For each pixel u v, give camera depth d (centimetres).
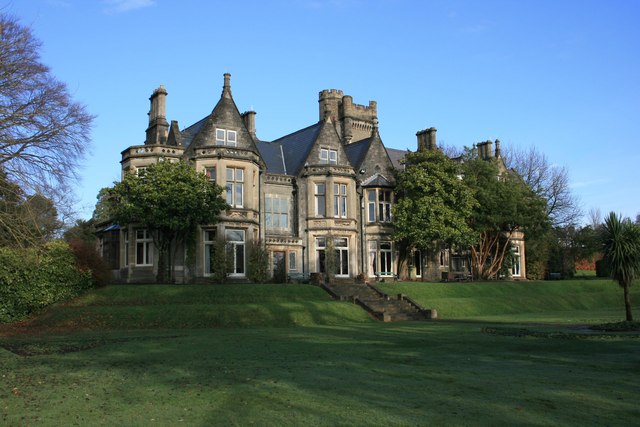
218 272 3231
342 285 3369
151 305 2655
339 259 3903
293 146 4409
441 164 4081
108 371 1239
